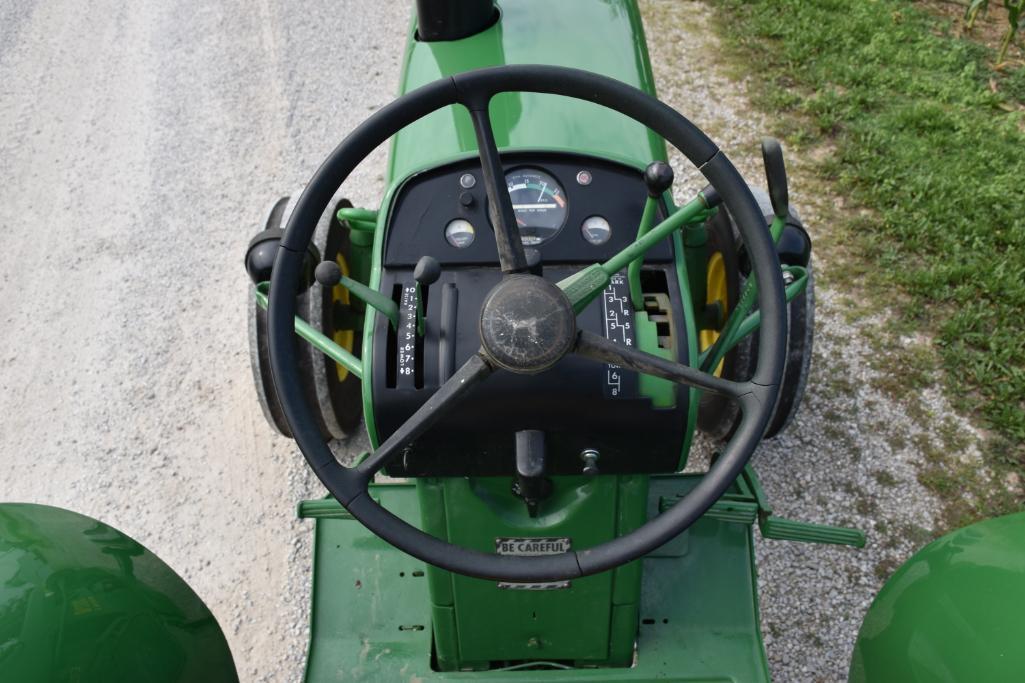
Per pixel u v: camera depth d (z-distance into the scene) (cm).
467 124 212
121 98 453
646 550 134
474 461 160
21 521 167
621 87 149
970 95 423
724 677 198
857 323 330
